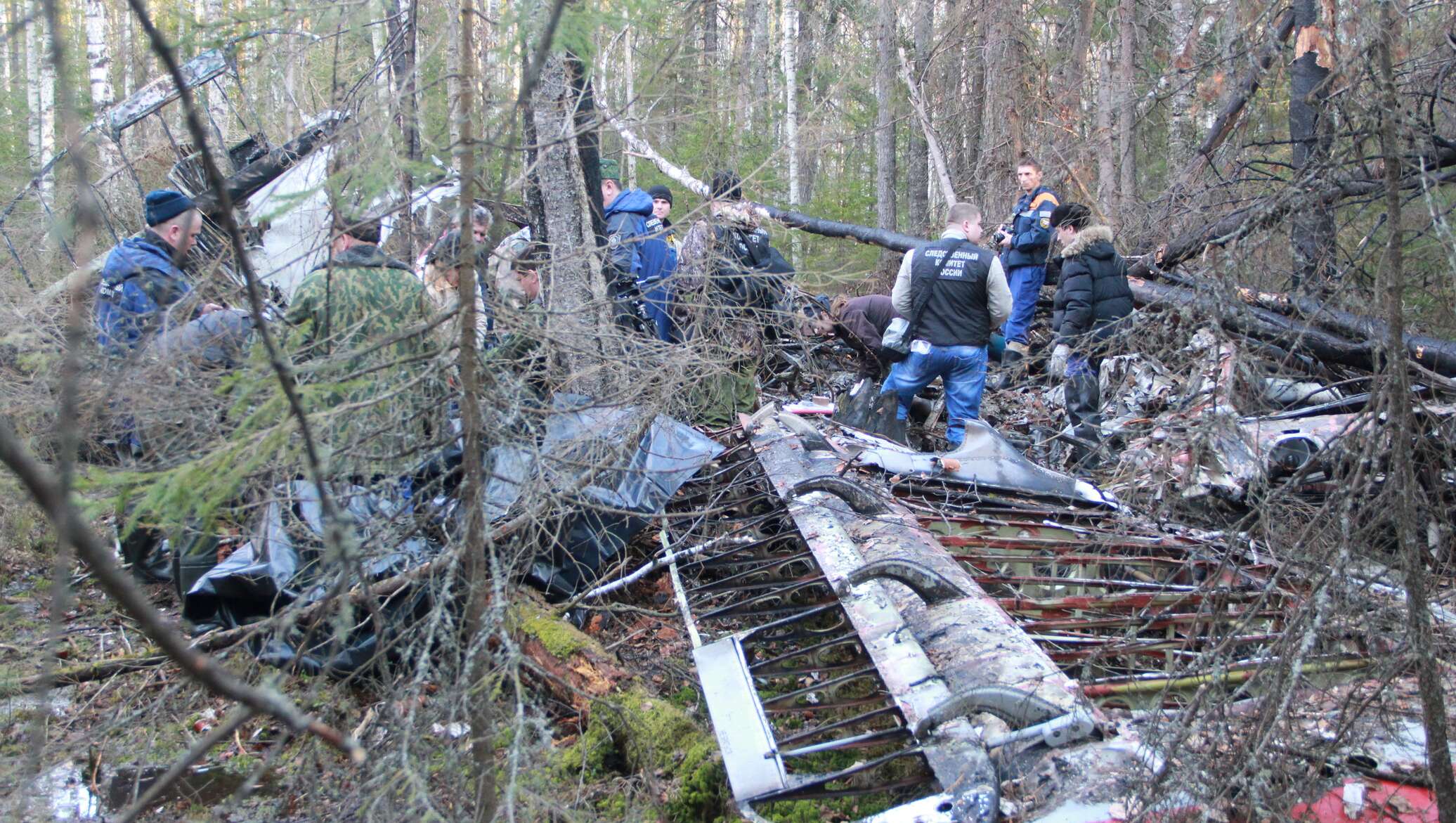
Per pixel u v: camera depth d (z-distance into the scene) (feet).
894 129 47.96
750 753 7.70
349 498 7.88
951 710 7.13
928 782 6.89
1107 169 33.63
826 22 56.70
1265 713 6.70
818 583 11.22
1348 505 6.99
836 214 48.06
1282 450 12.98
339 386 6.78
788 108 43.24
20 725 10.30
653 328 14.80
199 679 3.67
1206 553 10.43
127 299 10.19
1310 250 8.35
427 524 8.09
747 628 12.62
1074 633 10.80
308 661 9.64
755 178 17.15
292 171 8.64
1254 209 9.01
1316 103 8.02
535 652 11.21
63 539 3.17
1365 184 8.36
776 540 13.51
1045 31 45.62
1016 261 27.20
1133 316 10.00
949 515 13.96
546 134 11.59
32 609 12.90
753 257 18.45
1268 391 9.64
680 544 14.47
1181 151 30.42
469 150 7.02
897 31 52.29
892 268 33.14
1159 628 10.75
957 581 10.03
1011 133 38.88
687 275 14.38
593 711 10.24
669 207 21.95
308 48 8.91
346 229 7.50
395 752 6.64
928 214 49.11
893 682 8.07
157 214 11.14
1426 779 6.55
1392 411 6.97
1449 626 7.51
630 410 10.22
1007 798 6.43
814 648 9.40
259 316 5.52
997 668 7.87
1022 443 22.98
